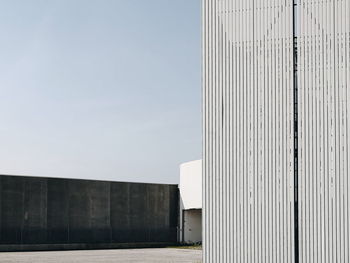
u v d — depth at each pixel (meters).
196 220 47.31
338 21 18.42
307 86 18.56
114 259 30.16
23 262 27.97
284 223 18.41
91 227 43.09
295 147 18.58
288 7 18.81
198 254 34.62
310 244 18.16
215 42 19.44
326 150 18.27
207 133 19.33
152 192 46.53
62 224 41.81
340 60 18.34
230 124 19.12
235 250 18.78
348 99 18.20
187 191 46.06
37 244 40.53
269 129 18.73
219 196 19.06
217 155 19.17
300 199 18.34
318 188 18.25
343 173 18.09
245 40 19.17
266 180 18.66
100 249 42.47
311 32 18.61
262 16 19.05
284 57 18.78
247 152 18.89
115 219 44.34
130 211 45.19
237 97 19.11
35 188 40.94
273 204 18.55
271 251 18.45
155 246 45.66
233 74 19.20
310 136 18.42
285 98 18.69
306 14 18.69
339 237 17.95
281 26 18.86
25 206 40.38
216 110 19.30
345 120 18.19
